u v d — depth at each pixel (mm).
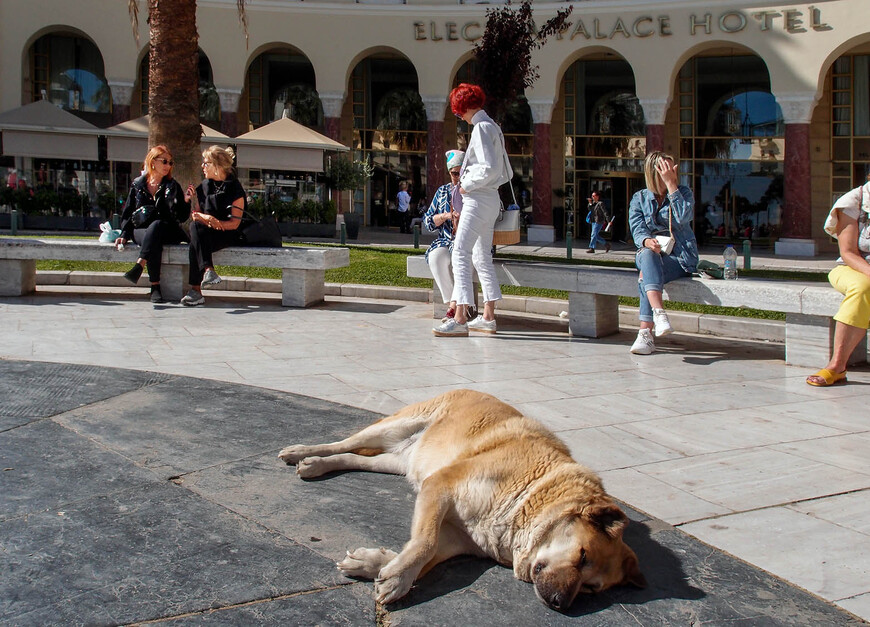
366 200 33781
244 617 2615
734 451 4695
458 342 8047
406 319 9445
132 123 24000
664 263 7773
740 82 31266
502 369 6789
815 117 30391
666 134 32281
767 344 8328
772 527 3633
